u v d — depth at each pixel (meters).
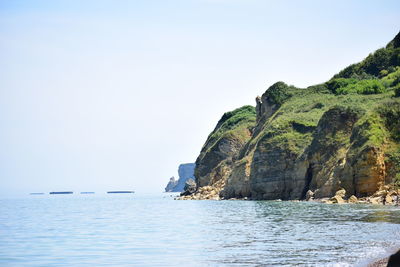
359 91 136.62
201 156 199.62
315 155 110.62
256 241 41.88
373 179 88.19
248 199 132.38
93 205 147.25
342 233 44.16
